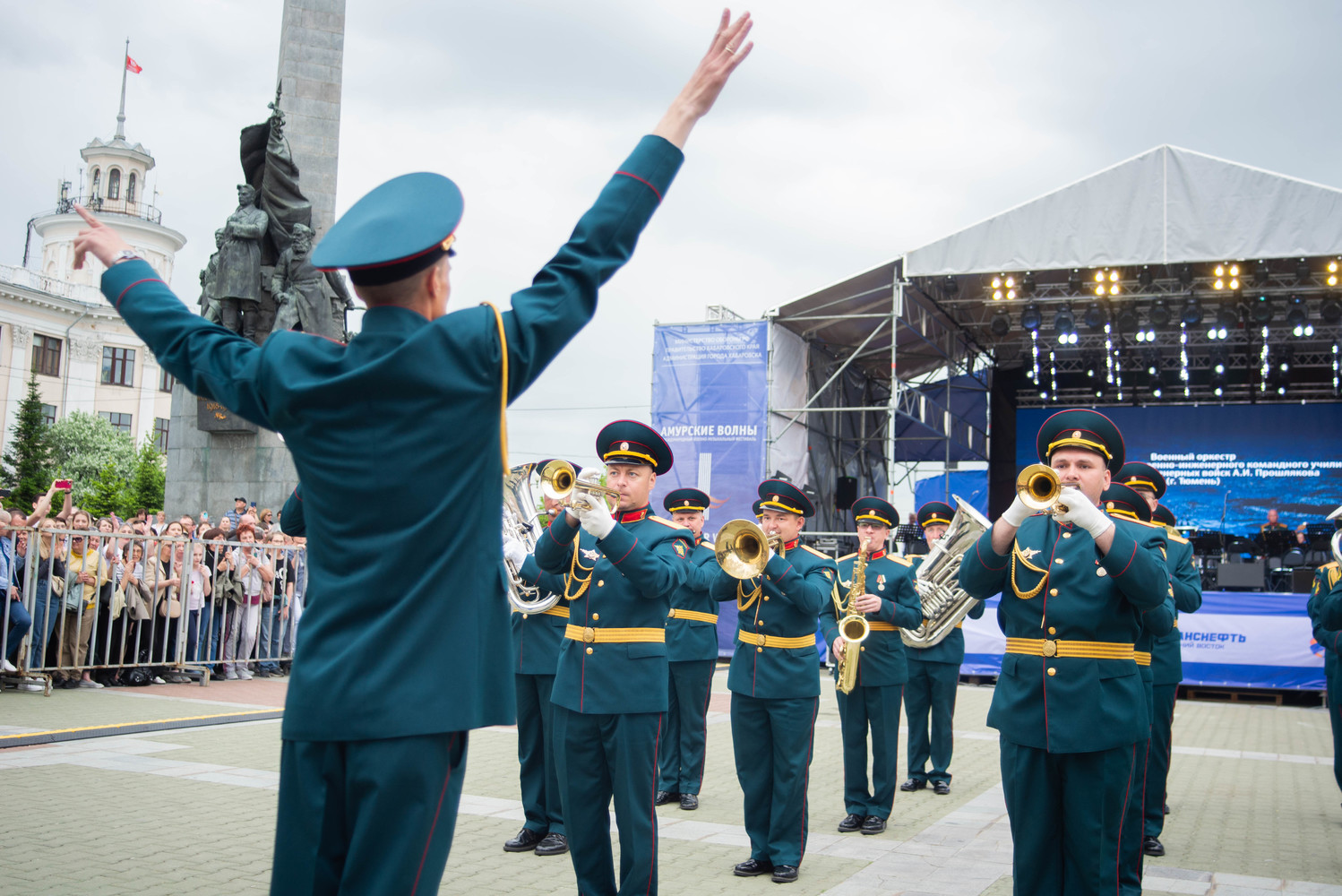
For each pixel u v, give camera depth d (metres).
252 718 11.02
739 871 6.55
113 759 8.83
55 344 54.31
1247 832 8.01
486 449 2.41
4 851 6.16
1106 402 27.83
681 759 8.83
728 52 2.65
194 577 13.54
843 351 24.89
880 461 28.14
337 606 2.33
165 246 63.12
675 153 2.60
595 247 2.52
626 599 5.54
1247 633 17.22
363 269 2.35
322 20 20.09
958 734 13.05
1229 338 24.50
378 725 2.27
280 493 19.00
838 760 10.96
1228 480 26.62
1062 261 18.45
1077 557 4.71
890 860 6.96
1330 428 26.08
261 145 18.86
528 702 7.04
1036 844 4.69
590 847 5.51
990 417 28.41
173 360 2.51
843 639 7.79
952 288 21.92
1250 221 17.52
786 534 7.00
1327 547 20.94
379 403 2.30
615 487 5.90
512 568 6.96
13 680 11.97
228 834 6.71
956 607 9.28
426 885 2.31
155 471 46.19
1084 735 4.53
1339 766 8.71
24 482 45.66
